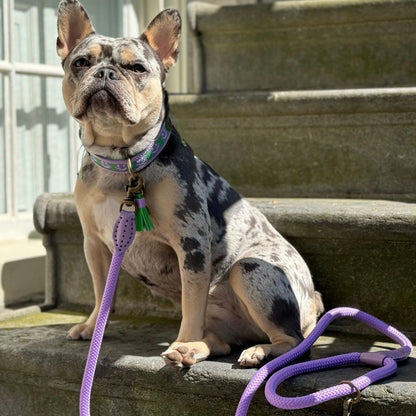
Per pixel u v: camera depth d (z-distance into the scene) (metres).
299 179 1.40
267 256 1.08
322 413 0.95
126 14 1.67
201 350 1.01
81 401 0.99
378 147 1.35
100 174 1.06
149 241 1.09
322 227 1.17
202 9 1.57
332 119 1.37
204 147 1.46
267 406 0.97
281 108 1.38
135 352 1.06
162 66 1.05
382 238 1.14
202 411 1.01
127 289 1.29
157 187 1.04
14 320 1.25
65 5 1.05
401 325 1.15
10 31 1.44
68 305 1.33
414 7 1.42
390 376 0.96
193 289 1.04
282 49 1.54
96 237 1.12
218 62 1.59
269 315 1.05
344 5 1.46
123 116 0.97
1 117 1.44
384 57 1.48
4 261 1.37
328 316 1.06
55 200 1.31
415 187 1.34
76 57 1.01
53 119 1.55
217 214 1.11
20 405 1.11
